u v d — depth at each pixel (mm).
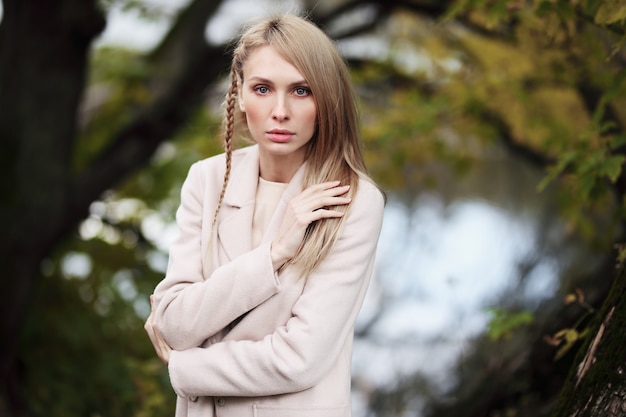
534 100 6852
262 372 2184
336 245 2264
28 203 6602
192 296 2244
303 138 2236
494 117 7520
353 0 7160
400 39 7953
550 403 3881
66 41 6527
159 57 7484
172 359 2252
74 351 7746
